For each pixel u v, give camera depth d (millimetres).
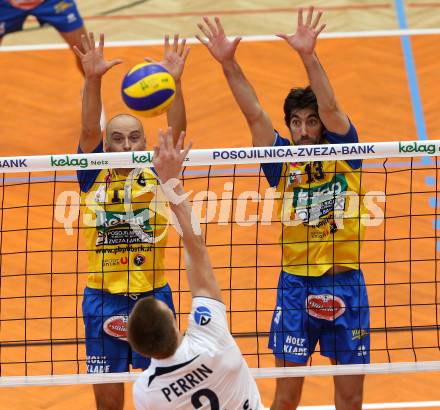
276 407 19109
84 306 18953
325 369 18250
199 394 14023
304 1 40656
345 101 33656
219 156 17453
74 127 32906
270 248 26859
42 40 38125
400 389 22047
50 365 22859
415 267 26125
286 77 35000
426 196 28766
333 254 18438
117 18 39438
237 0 40938
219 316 14258
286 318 18797
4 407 21609
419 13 39375
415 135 31828
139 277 18719
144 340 13602
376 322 24125
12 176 30031
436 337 23578
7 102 34250
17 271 26203
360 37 37531
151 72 17891
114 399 18812
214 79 35094
